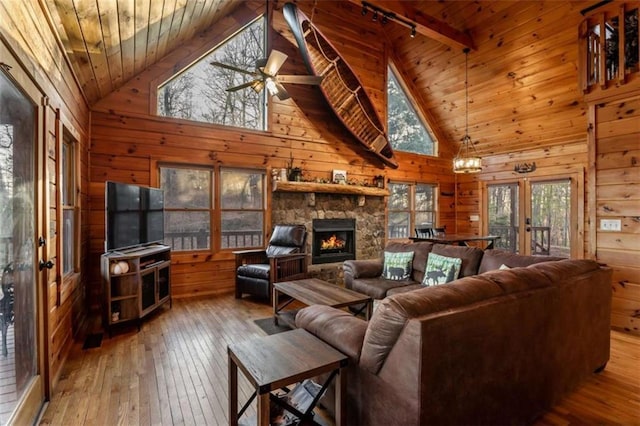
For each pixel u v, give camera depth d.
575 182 5.56
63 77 2.63
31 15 1.84
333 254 5.83
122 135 4.22
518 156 6.41
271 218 5.22
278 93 3.76
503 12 4.70
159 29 3.44
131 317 3.25
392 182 6.71
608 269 2.54
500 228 6.75
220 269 4.83
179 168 4.62
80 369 2.49
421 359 1.34
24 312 1.82
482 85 5.78
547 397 1.98
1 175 1.54
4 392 1.57
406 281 3.70
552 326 1.95
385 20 4.55
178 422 1.89
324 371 1.51
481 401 1.58
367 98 5.91
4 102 1.56
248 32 5.22
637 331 3.27
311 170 5.64
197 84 4.83
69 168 3.27
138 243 3.69
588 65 3.61
